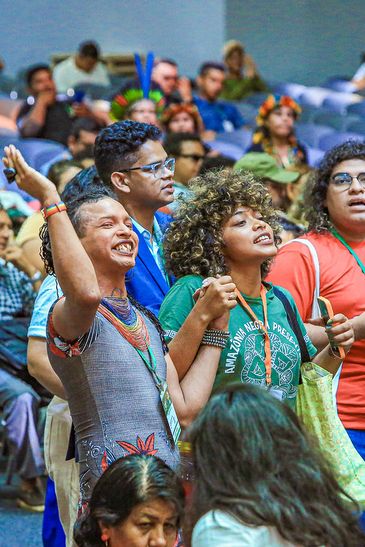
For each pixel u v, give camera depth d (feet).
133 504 14.87
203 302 18.62
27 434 31.78
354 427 22.91
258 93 78.84
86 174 23.59
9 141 52.29
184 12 92.53
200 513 13.01
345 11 93.97
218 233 19.99
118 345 16.98
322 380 20.26
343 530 12.89
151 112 41.73
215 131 65.92
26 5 88.53
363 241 24.20
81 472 16.93
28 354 21.09
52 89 60.80
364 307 23.36
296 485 12.89
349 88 83.82
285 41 94.73
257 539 12.67
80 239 17.42
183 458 17.25
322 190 24.47
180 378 18.88
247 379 19.42
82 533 15.37
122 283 17.60
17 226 38.34
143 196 21.62
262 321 19.85
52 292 21.11
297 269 23.43
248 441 12.98
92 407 16.79
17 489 34.47
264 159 35.27
